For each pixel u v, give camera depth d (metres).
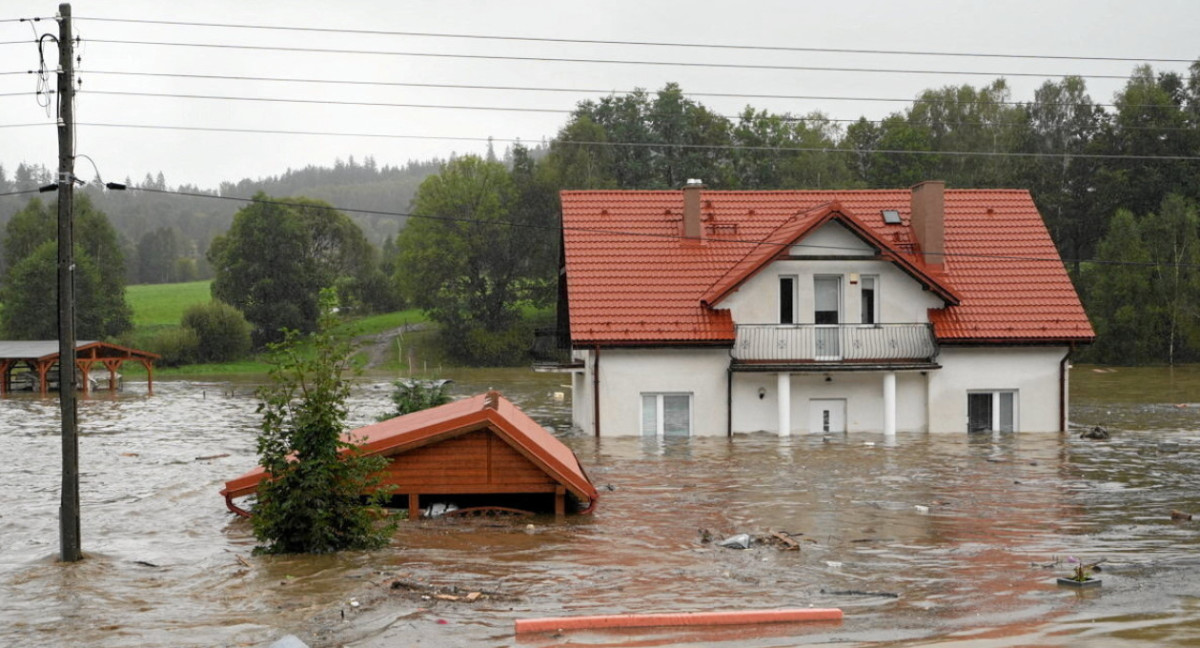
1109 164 92.25
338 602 13.58
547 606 13.37
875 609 13.08
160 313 126.56
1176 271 77.25
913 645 11.49
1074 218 93.50
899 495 22.47
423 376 73.62
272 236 101.38
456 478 19.61
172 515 20.91
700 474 25.61
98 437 36.44
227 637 12.20
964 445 31.53
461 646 11.66
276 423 16.86
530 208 96.94
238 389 65.62
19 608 13.76
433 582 14.67
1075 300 36.00
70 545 16.69
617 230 37.25
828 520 19.61
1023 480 24.58
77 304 101.06
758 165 105.25
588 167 96.94
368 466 17.14
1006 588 14.18
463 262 93.94
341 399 16.98
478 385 61.84
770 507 21.00
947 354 34.91
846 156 108.44
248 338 93.31
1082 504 21.34
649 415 34.28
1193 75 96.19
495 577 15.00
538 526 19.00
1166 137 90.56
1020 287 36.38
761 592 14.04
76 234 107.81
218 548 17.59
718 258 36.50
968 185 96.62
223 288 103.12
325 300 17.39
